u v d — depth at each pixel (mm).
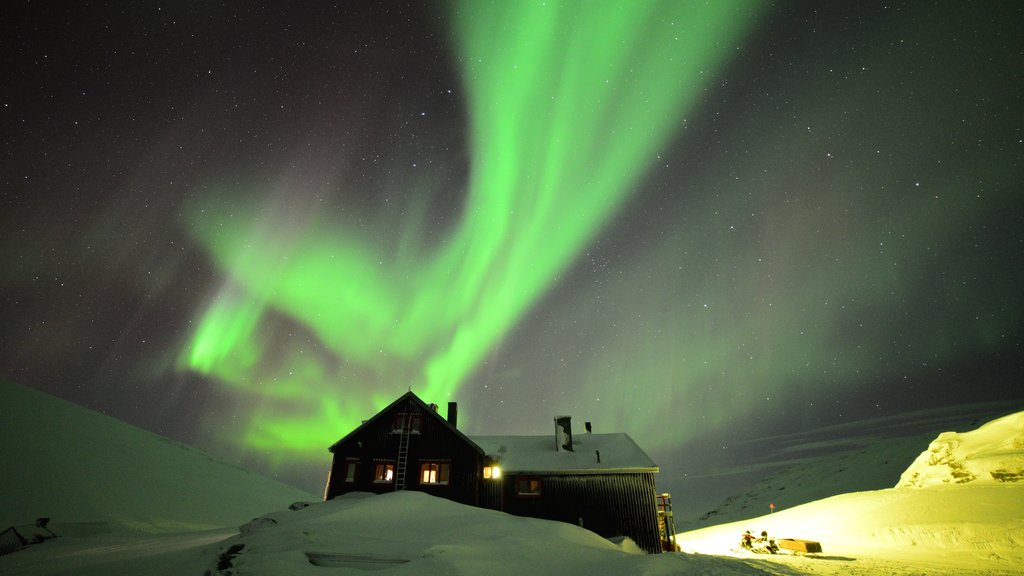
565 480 28891
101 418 84562
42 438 62812
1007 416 48844
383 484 29156
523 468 29266
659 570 14031
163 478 66000
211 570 13023
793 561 22328
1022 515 27281
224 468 88250
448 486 28750
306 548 14211
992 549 24406
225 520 56500
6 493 46562
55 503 47656
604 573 14203
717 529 53906
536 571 13977
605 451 31484
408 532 17328
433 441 30031
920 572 18016
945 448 49281
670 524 29203
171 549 19453
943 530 27984
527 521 21094
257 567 12398
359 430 30797
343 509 20844
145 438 85062
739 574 14094
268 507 71000
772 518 50500
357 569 13031
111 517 47750
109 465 62812
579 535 20422
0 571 17953
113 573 15242
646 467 28609
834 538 33406
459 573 12078
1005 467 39188
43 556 21969
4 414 65250
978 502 31062
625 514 27859
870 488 64312
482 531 17609
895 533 29953
